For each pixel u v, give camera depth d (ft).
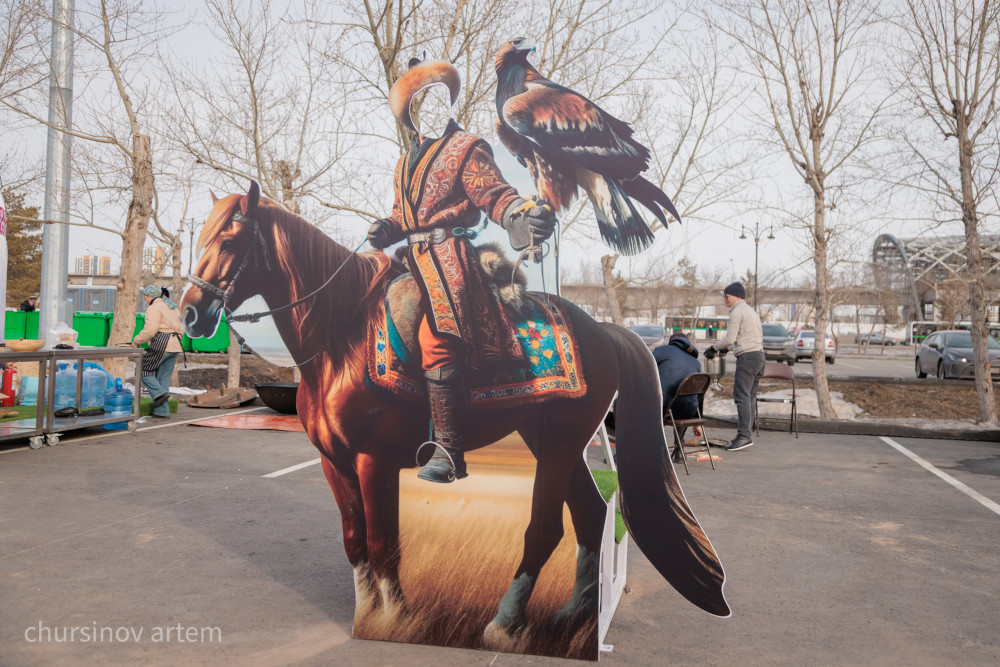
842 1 37.37
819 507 20.30
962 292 136.05
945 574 14.51
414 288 10.57
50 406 27.55
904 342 196.44
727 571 14.58
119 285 38.96
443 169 10.53
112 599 12.34
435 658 10.19
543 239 10.32
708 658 10.41
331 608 12.12
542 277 10.35
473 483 10.48
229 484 21.84
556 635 10.25
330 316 10.69
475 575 10.49
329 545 15.76
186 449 27.66
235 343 45.11
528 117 10.39
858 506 20.47
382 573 10.77
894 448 31.60
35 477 21.99
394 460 10.68
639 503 10.58
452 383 10.45
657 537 10.58
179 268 52.85
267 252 10.55
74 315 67.77
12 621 11.32
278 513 18.52
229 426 33.60
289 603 12.32
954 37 36.01
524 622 10.34
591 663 10.11
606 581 11.47
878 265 98.27
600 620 10.73
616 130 10.14
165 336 35.78
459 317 10.44
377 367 10.64
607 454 14.90
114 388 33.22
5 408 30.76
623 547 12.85
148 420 35.22
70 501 19.17
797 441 33.30
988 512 19.88
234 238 10.44
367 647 10.57
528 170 10.36
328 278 10.68
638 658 10.36
